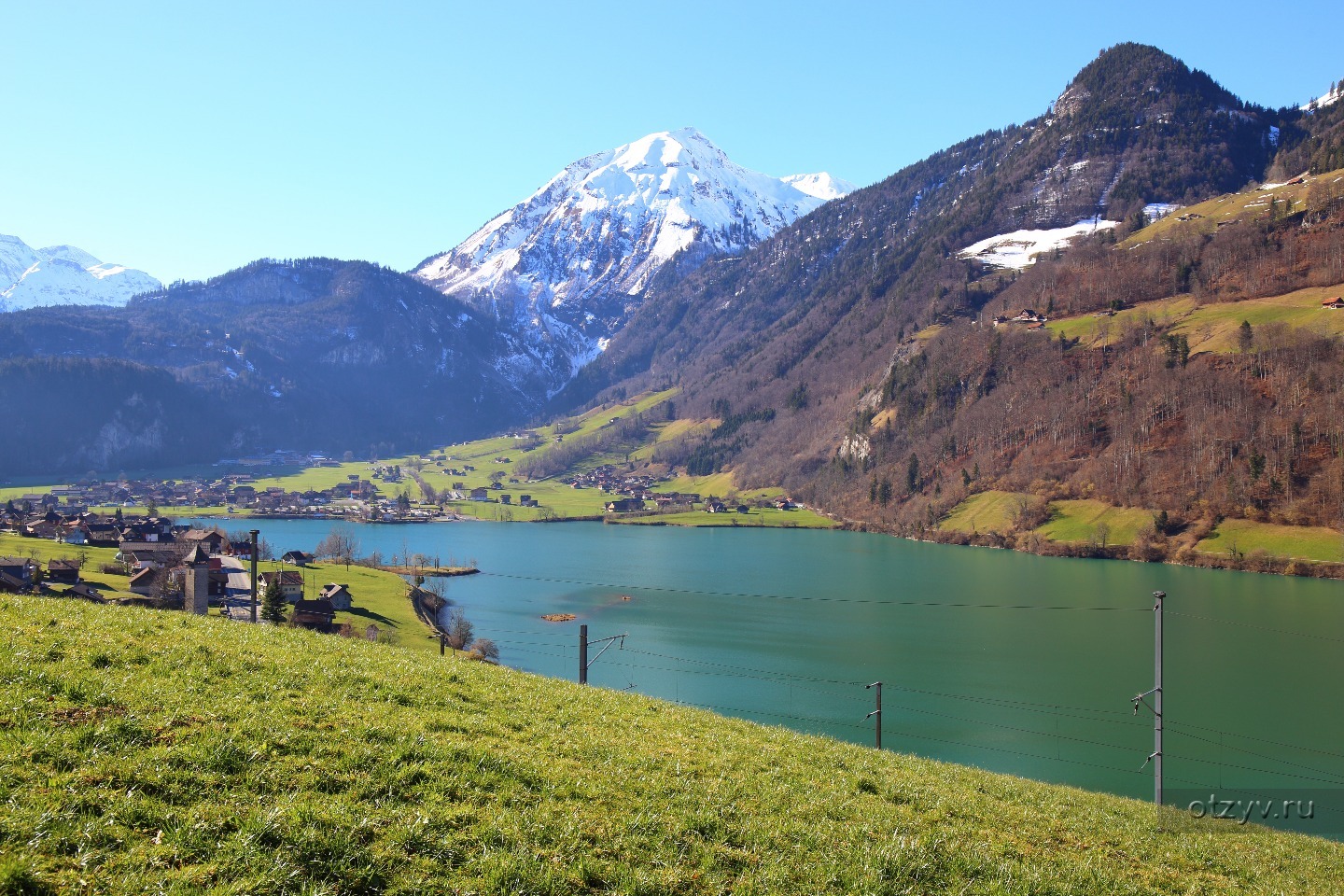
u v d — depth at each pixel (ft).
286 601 347.97
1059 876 66.44
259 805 51.55
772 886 54.80
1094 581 490.08
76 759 52.34
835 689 287.07
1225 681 297.12
